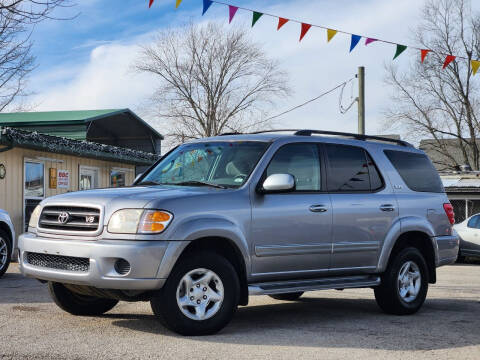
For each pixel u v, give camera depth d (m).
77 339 5.43
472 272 14.20
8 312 6.76
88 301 6.61
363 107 25.89
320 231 6.58
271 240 6.17
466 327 6.61
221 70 46.69
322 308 7.88
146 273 5.34
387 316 7.30
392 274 7.31
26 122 19.88
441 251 7.94
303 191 6.57
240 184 6.16
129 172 20.42
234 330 6.07
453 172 28.28
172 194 5.73
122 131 23.58
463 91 43.56
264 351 5.13
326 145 7.02
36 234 6.00
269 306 8.02
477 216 17.73
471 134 44.69
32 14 11.52
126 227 5.43
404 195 7.61
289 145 6.64
